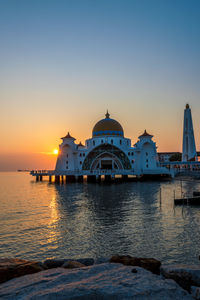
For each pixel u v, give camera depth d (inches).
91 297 204.2
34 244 615.8
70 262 327.0
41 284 231.0
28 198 1519.4
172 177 2972.4
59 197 1517.0
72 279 244.1
